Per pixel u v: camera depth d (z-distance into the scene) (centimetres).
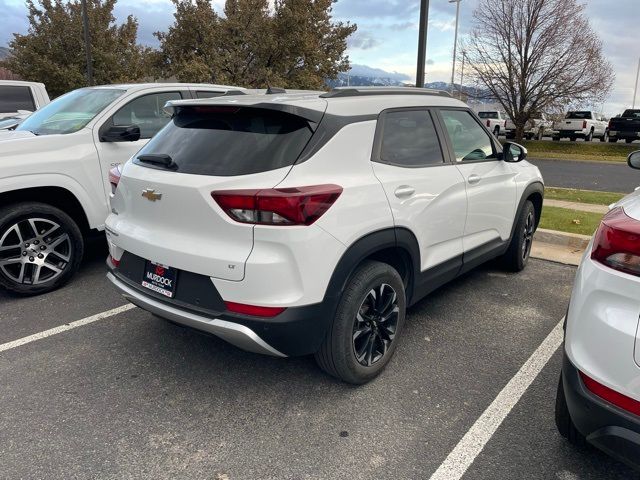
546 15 2286
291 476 244
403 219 316
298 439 270
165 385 320
